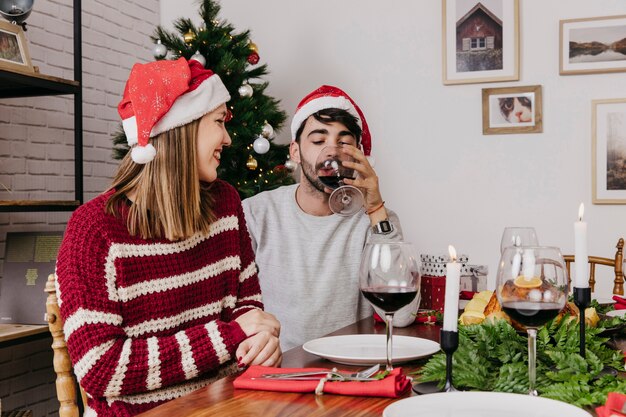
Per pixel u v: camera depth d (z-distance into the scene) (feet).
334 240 6.21
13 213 9.55
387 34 11.84
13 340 7.77
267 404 3.03
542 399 2.72
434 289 5.74
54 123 10.24
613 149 10.65
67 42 10.52
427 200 11.60
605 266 10.61
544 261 2.96
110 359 3.79
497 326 3.58
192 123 4.49
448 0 11.43
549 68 10.98
